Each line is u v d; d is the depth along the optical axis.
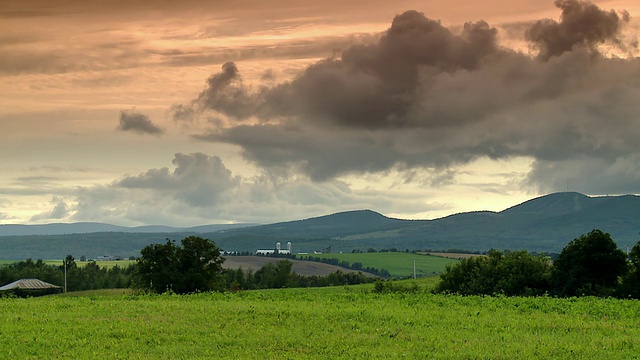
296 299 53.75
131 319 39.91
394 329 37.62
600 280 82.25
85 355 31.11
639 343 34.38
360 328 37.75
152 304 47.03
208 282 102.62
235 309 43.47
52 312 42.84
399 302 50.94
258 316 40.84
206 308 44.16
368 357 31.31
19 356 30.98
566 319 42.03
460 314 43.75
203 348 32.69
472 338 35.41
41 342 33.38
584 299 53.62
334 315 41.44
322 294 58.03
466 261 101.81
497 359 31.00
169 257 101.81
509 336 36.06
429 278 169.75
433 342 34.31
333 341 34.09
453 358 31.08
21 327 36.91
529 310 46.62
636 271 75.75
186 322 38.84
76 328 36.78
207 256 102.81
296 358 30.78
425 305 48.69
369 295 56.34
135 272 101.94
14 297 55.97
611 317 43.44
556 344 34.00
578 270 82.19
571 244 84.56
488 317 42.47
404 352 32.00
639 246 75.81
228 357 30.89
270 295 56.97
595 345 33.97
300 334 35.72
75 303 47.84
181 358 30.78
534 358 31.09
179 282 100.06
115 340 34.22
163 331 36.41
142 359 30.47
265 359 30.70
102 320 39.44
